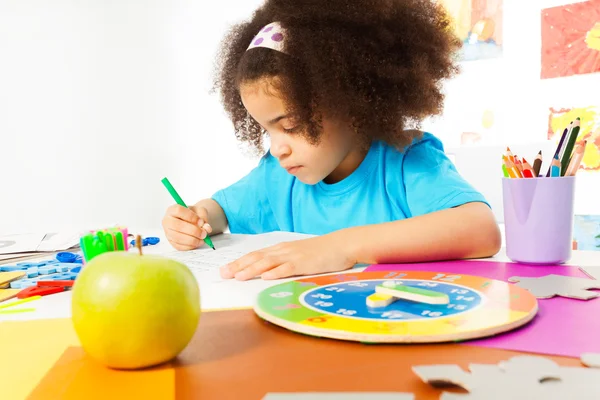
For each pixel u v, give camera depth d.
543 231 0.59
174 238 0.82
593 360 0.28
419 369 0.26
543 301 0.42
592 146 1.84
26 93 2.19
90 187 2.29
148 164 2.36
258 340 0.34
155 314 0.29
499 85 1.98
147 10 2.32
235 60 1.04
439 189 0.85
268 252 0.61
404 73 0.86
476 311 0.37
